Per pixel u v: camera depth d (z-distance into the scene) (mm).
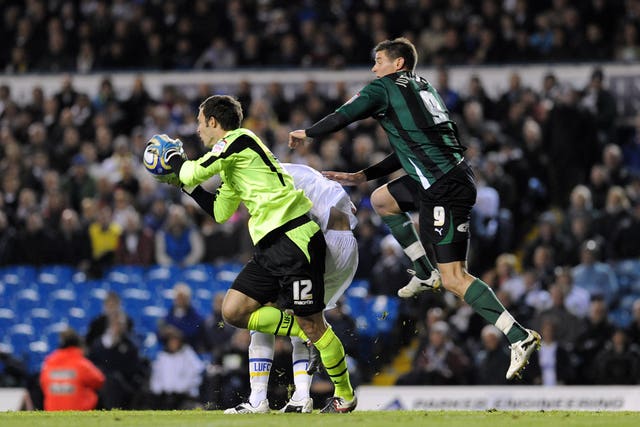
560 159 55594
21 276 55344
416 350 45000
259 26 67875
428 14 65375
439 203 24500
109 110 63156
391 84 24828
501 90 62938
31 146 61438
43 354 52969
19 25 71750
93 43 70062
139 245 54688
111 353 42938
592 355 42656
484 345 43906
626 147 58344
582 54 63156
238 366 41031
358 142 52812
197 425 20906
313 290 24469
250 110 59625
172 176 25688
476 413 25031
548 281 47406
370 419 22266
